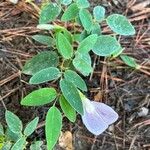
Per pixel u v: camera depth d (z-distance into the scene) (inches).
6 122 9.1
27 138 9.3
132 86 10.2
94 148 9.4
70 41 9.7
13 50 10.5
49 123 8.2
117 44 9.1
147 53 10.8
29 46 10.6
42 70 8.5
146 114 9.8
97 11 9.8
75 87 8.4
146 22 11.4
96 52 9.1
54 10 9.5
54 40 9.7
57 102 9.7
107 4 11.5
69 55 8.8
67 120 9.6
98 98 10.0
